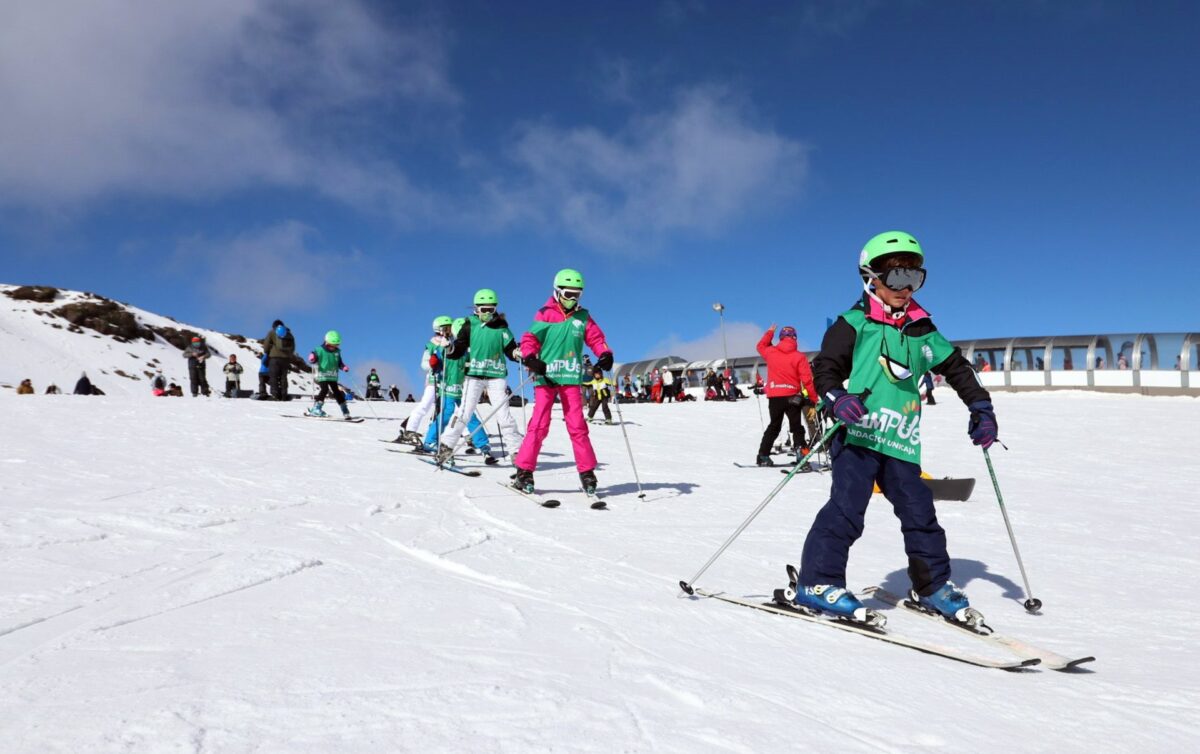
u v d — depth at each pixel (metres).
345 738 1.83
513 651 2.61
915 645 3.27
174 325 78.56
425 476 8.02
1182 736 2.34
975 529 6.61
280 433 11.55
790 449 11.70
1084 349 29.02
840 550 3.69
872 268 3.74
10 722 1.87
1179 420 16.81
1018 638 3.62
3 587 3.17
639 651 2.74
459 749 1.80
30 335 64.94
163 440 9.87
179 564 3.68
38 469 6.92
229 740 1.79
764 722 2.14
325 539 4.57
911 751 2.06
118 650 2.46
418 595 3.34
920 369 3.81
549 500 6.65
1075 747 2.21
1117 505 7.90
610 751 1.85
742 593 4.08
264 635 2.66
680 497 7.66
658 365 44.19
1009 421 17.09
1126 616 4.02
